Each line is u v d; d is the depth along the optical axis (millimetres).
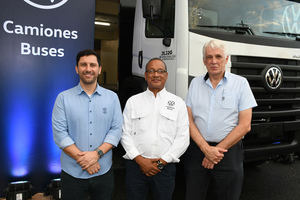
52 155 2830
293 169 4098
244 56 3074
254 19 3311
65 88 2822
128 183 2135
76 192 1967
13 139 2709
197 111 2205
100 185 2012
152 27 3387
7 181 2725
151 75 2062
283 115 3234
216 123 2123
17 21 2629
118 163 3805
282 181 3658
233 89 2113
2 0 2582
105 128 2023
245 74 3062
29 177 2783
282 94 3283
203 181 2217
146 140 2066
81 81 1982
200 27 3027
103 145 1978
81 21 2816
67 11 2766
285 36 3482
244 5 3268
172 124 2070
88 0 2822
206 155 2061
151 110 2092
